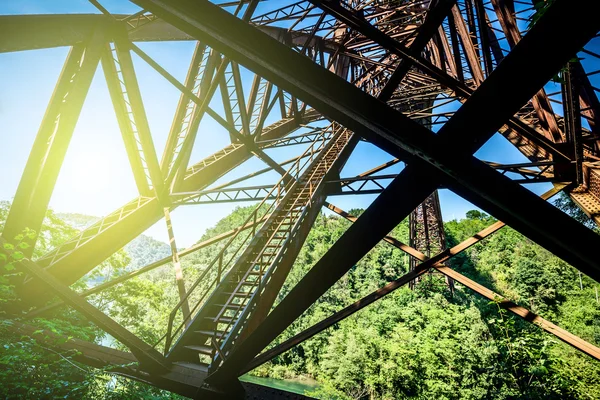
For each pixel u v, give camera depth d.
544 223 1.22
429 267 4.46
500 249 59.94
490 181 1.25
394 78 2.54
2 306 4.64
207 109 6.18
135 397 5.88
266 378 46.09
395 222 1.52
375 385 22.34
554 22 1.02
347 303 58.94
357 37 9.57
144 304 12.91
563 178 3.63
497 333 14.53
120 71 5.49
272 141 8.79
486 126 1.21
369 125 1.40
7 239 4.29
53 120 4.63
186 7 1.63
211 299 4.47
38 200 4.34
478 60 4.62
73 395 4.35
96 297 10.66
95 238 5.48
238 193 6.87
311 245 83.81
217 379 2.99
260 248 5.69
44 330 3.98
